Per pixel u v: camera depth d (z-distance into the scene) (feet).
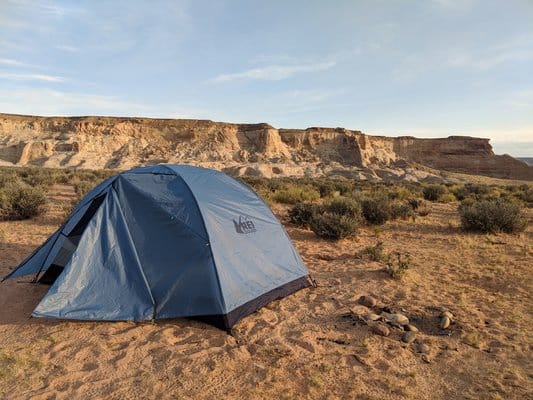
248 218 21.86
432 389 13.61
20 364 14.24
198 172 22.94
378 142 543.80
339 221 37.42
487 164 526.57
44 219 41.93
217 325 17.70
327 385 13.64
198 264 18.45
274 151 441.68
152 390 13.08
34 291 21.44
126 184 20.42
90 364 14.58
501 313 20.11
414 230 43.91
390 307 20.52
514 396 13.12
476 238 39.52
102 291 17.85
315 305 20.74
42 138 394.11
